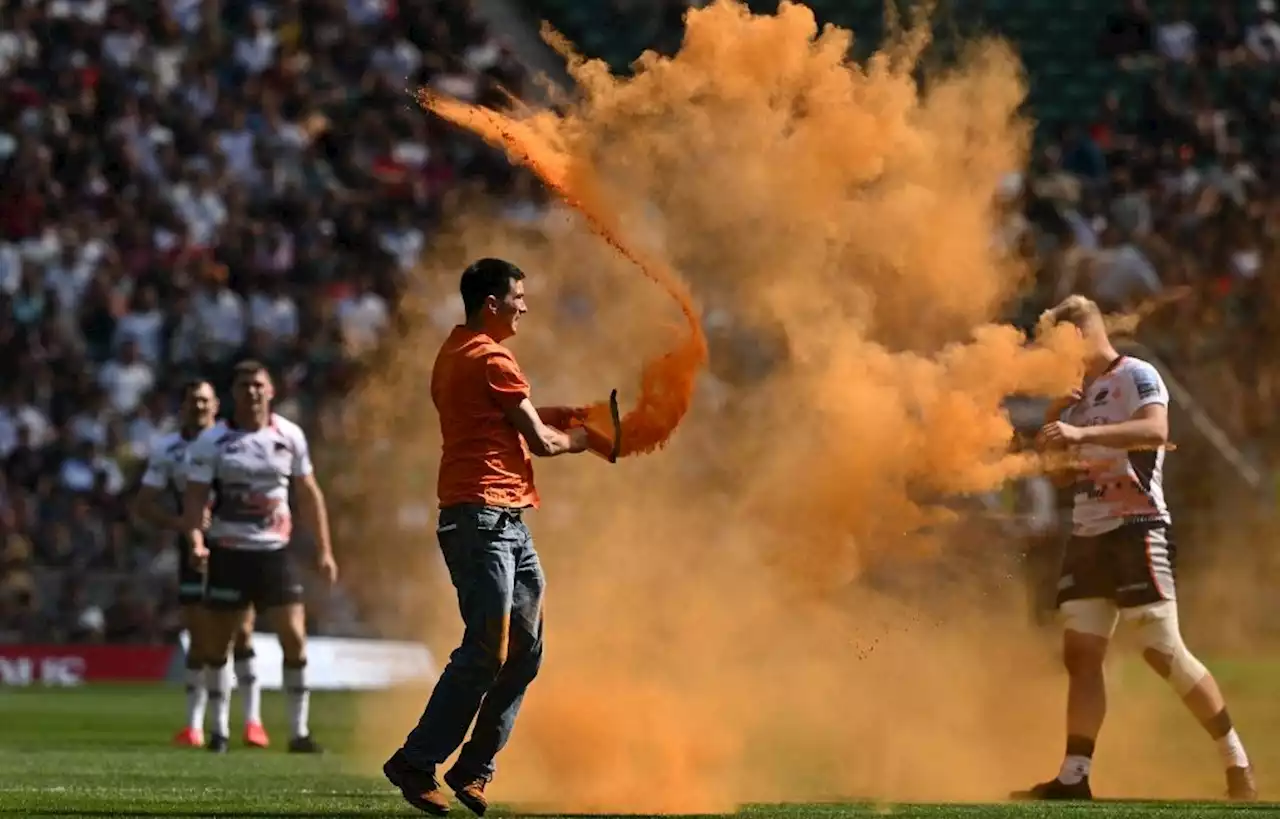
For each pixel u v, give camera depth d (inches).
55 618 3179.1
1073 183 3651.6
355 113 4077.3
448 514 1037.2
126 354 3484.3
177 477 1958.7
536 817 1069.1
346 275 3806.6
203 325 3580.2
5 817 1093.1
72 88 3996.1
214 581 1855.3
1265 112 4109.3
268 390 1865.2
